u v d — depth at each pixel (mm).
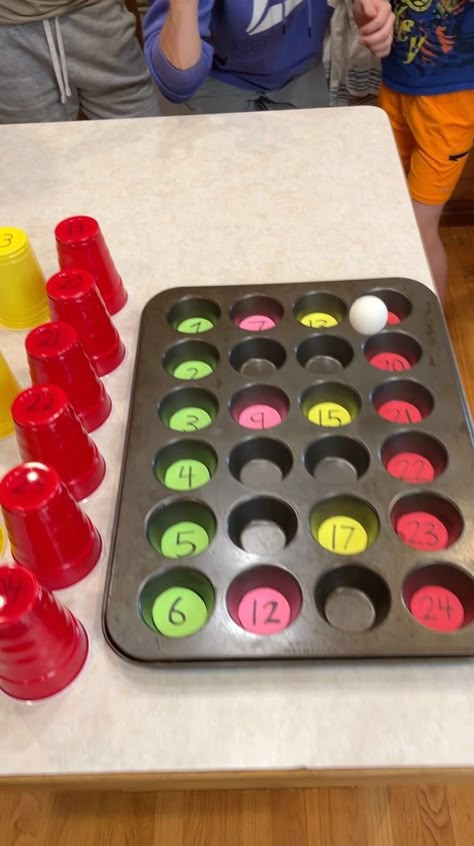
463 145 1361
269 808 1071
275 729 407
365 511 487
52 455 491
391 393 562
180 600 461
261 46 1148
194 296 640
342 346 594
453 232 1847
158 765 401
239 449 526
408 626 424
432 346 583
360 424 531
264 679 423
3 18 1167
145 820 1074
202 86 1227
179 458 536
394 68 1306
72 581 473
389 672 421
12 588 389
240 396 564
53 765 404
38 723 419
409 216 725
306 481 497
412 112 1342
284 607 452
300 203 752
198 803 1081
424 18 1201
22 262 623
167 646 426
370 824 1053
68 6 1181
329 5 1185
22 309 644
